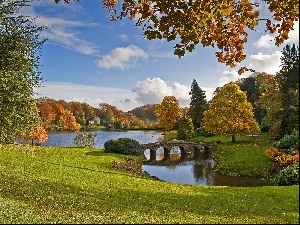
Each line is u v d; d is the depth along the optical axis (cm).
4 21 2206
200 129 8562
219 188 2652
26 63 2253
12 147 4500
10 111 2139
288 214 1650
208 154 6034
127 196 2162
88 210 1639
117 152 5356
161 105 9775
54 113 10788
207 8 804
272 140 5688
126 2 868
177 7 796
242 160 4528
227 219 1473
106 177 2955
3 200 1644
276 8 786
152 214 1605
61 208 1630
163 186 2667
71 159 4128
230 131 6519
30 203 1683
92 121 16275
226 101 6562
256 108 8938
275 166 3584
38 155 4169
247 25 854
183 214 1631
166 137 10038
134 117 16700
